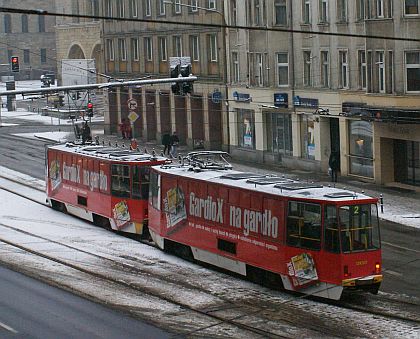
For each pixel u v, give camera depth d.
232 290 32.00
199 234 36.34
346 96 58.25
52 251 39.56
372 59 54.75
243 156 70.25
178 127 80.81
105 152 46.53
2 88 130.00
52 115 108.69
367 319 27.52
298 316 28.06
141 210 42.97
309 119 62.47
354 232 29.88
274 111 66.12
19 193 57.47
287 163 65.12
